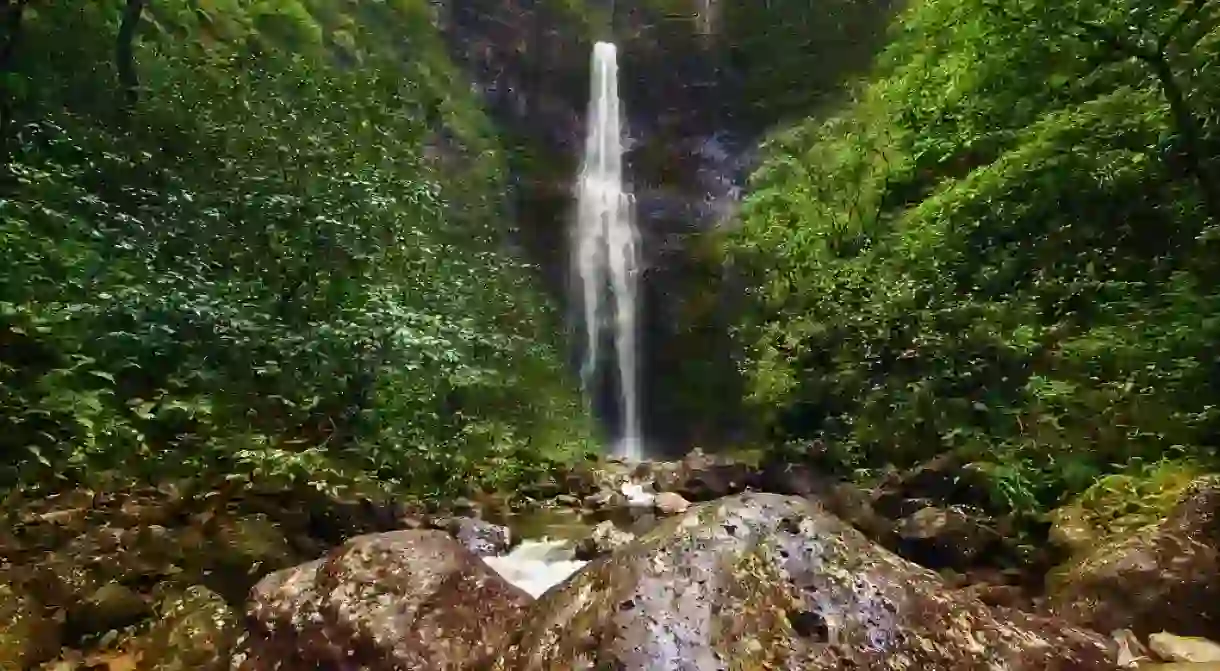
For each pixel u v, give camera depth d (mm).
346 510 5633
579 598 2451
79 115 8633
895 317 8734
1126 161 8414
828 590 2389
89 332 6102
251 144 9125
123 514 4965
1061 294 8109
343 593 3104
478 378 8516
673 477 9820
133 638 4145
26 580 4223
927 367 8031
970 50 10828
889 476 7215
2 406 5340
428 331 7754
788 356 9969
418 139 12484
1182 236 7684
